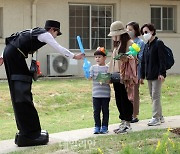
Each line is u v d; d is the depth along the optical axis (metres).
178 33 22.05
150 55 9.62
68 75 19.92
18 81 8.20
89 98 15.23
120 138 8.54
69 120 12.10
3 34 19.38
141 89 16.34
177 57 22.05
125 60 8.57
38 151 7.90
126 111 9.05
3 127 11.23
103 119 9.23
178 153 7.02
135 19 21.33
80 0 20.36
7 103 13.93
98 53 9.00
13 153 7.82
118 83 8.92
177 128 9.30
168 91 16.61
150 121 9.95
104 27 21.02
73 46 20.59
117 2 20.95
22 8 19.58
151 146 7.59
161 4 21.73
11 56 8.18
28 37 8.13
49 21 8.38
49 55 19.59
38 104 14.14
